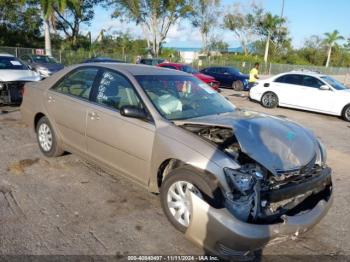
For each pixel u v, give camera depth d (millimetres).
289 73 13109
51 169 4898
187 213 3264
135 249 3176
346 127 10297
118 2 39531
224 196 2969
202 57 45219
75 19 38719
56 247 3129
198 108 4156
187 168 3221
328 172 3580
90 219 3633
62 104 4824
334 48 68062
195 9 44031
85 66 4785
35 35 39188
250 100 14992
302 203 3318
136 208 3908
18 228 3387
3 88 8688
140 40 48188
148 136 3676
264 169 3102
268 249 3340
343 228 3812
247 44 56688
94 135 4324
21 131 6895
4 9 35219
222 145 3420
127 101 4031
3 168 4871
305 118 11484
